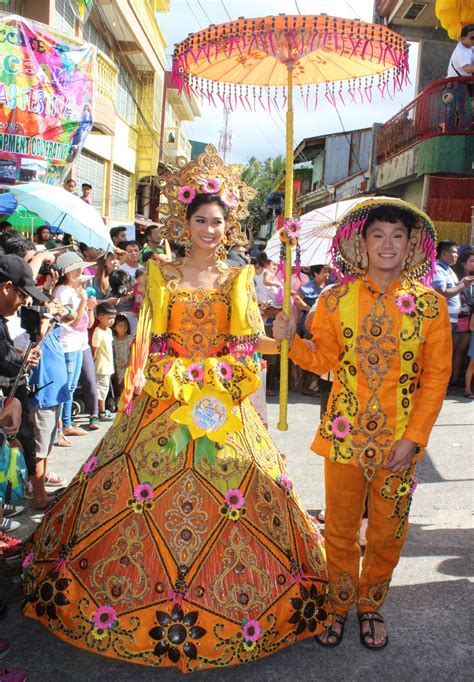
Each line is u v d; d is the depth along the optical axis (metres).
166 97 24.61
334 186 19.75
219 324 2.81
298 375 7.62
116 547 2.50
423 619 2.87
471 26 10.85
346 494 2.59
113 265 6.56
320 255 4.89
